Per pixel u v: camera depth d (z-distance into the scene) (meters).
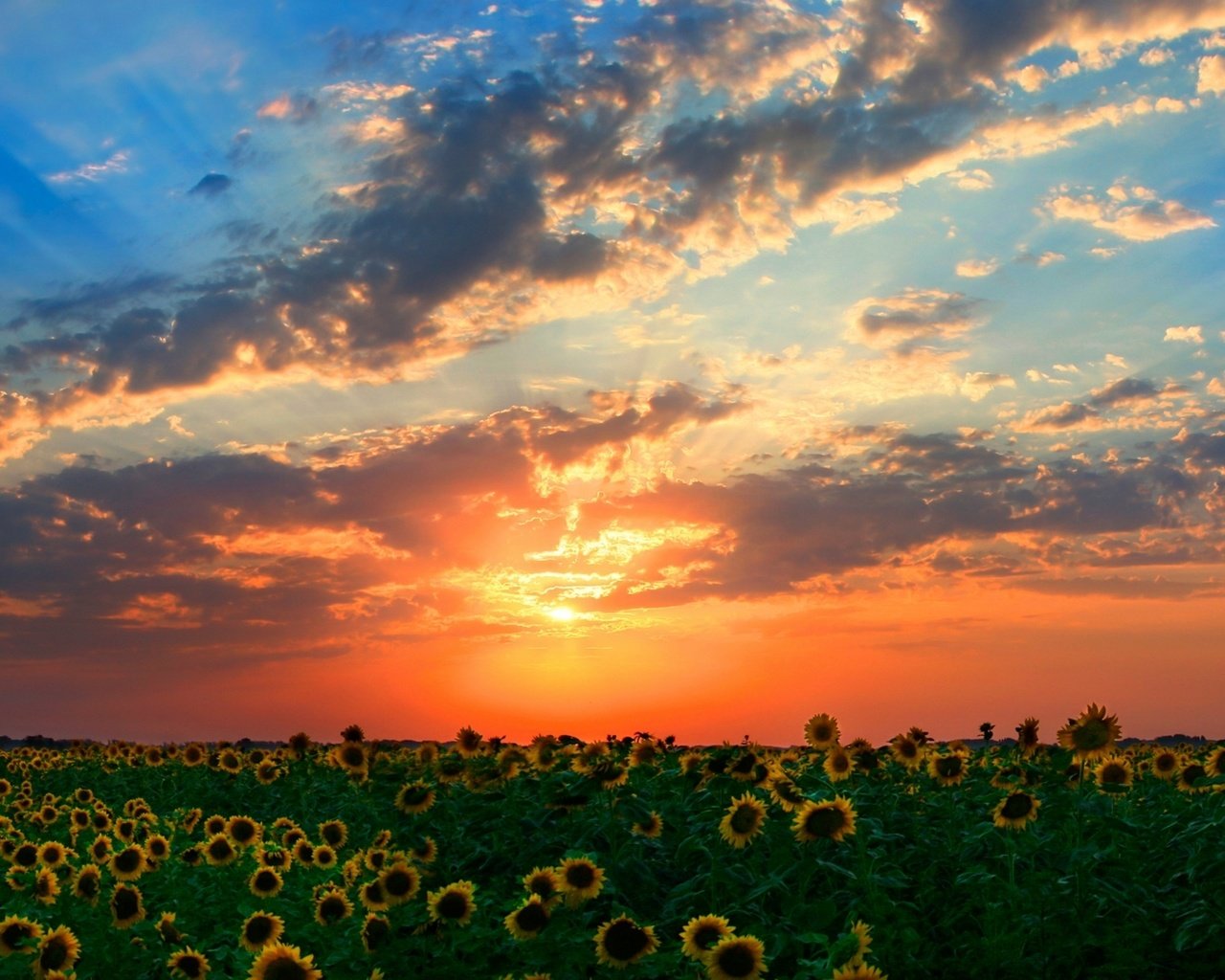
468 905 9.01
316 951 9.76
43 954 8.66
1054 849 10.41
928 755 13.23
